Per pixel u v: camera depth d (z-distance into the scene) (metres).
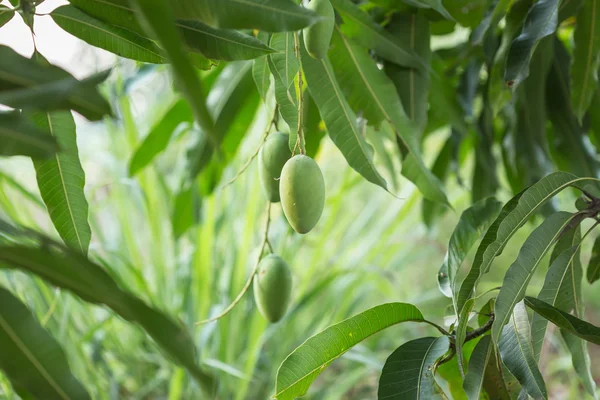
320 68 1.16
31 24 1.01
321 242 2.17
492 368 1.10
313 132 1.37
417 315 1.09
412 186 2.17
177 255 2.22
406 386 1.05
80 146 2.47
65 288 0.86
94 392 1.96
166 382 2.29
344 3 1.22
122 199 2.21
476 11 1.29
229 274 2.15
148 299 1.98
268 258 1.16
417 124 1.29
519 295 1.02
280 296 1.15
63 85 0.85
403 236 2.71
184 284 2.15
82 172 1.10
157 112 2.34
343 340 1.07
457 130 1.54
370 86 1.23
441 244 3.31
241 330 2.11
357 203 2.93
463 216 1.15
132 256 2.17
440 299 2.62
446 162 1.65
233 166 2.16
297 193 1.06
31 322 0.87
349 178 2.17
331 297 2.33
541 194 1.04
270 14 0.91
